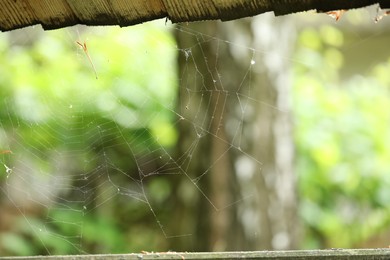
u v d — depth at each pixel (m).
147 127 5.68
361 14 7.44
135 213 6.12
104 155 5.44
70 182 5.91
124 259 1.62
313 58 7.15
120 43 5.82
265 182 4.27
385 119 7.00
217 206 4.15
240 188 4.16
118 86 5.73
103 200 6.06
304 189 6.24
